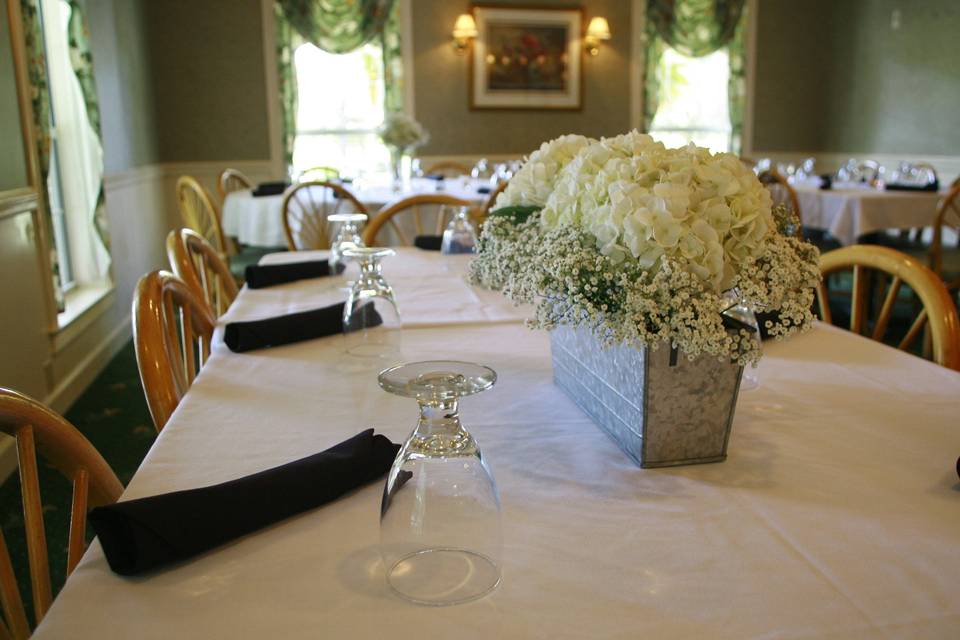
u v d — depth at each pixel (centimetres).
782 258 85
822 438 99
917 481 87
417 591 65
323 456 83
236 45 599
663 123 694
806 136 716
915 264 150
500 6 633
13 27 287
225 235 464
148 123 554
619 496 83
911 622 62
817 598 65
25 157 293
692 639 60
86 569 69
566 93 657
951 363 135
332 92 634
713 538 75
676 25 661
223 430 102
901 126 635
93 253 399
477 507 66
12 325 268
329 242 395
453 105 644
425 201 295
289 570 69
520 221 110
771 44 689
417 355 135
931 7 600
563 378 114
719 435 90
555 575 68
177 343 137
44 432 83
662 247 80
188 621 62
